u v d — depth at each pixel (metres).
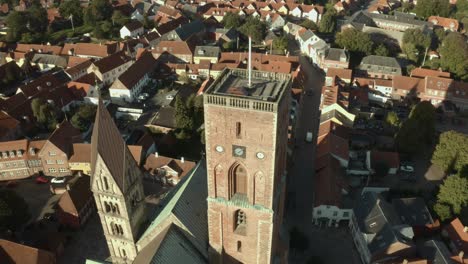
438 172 107.31
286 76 47.50
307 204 94.62
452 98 139.12
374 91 147.00
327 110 122.06
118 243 67.06
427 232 84.25
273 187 46.41
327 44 177.25
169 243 54.97
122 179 58.75
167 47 174.88
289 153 106.19
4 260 71.19
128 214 61.72
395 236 74.31
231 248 54.03
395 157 104.44
